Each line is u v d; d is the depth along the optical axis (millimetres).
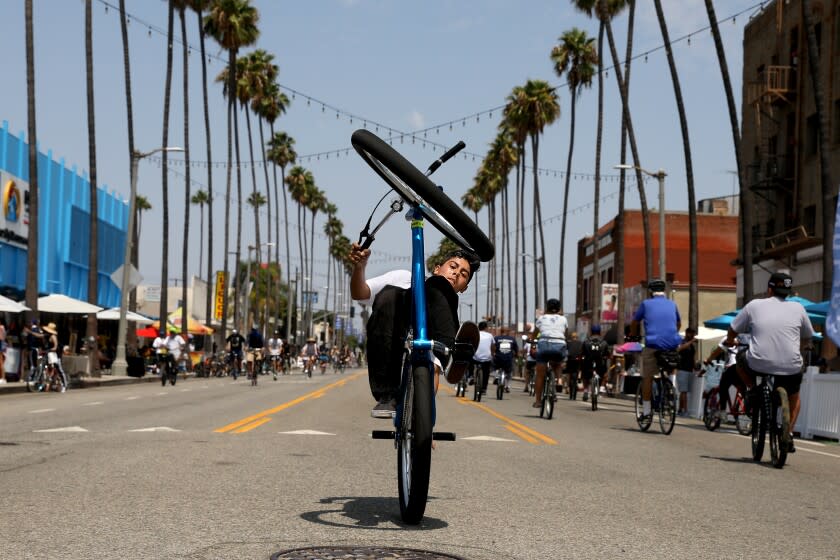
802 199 40875
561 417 20703
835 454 13906
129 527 6078
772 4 44625
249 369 44156
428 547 5750
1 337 31078
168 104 55344
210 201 65375
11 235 44531
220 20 65375
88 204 59094
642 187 46438
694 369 23719
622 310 48031
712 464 11500
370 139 6121
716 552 6059
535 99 71500
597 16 55281
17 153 45875
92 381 36000
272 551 5430
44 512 6574
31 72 34188
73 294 56000
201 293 95500
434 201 6125
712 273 70812
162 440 12008
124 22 48656
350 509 7062
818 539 6688
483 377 27438
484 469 9953
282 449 11211
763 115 44594
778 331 11844
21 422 15312
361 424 15797
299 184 112938
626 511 7508
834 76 38500
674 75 38781
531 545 5988
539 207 74312
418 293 6230
